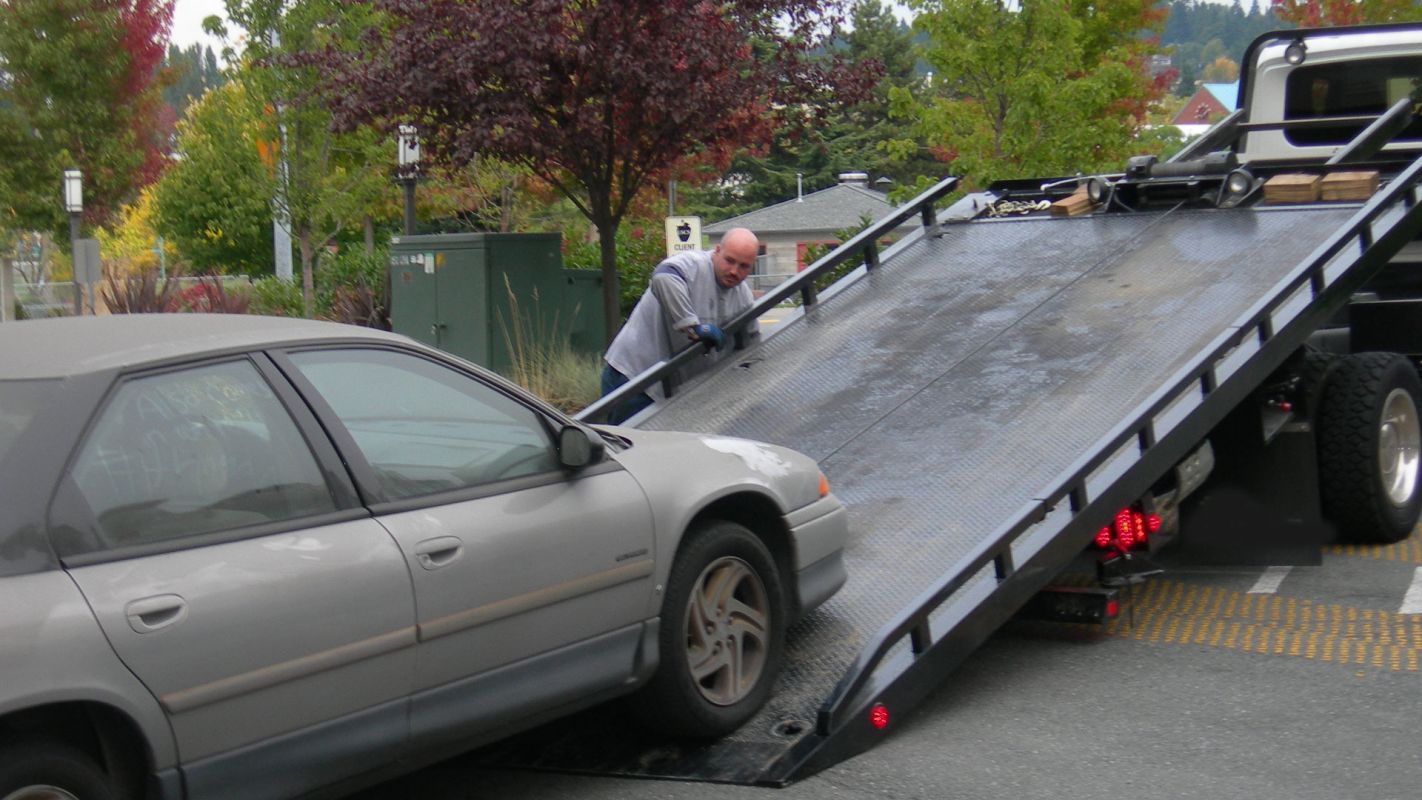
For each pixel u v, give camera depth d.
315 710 4.04
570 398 13.51
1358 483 7.64
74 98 27.00
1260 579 7.46
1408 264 9.66
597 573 4.82
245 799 3.89
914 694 5.40
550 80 13.02
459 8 12.82
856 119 62.06
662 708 5.12
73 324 4.32
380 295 18.16
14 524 3.56
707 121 13.47
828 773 5.04
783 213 56.06
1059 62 17.05
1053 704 5.71
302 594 3.99
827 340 8.23
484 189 25.05
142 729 3.64
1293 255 7.69
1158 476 6.42
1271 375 7.43
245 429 4.12
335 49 15.14
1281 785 4.81
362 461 4.34
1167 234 8.41
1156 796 4.76
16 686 3.38
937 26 17.41
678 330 8.23
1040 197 9.52
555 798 5.00
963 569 5.50
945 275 8.69
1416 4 20.20
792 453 5.90
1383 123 9.14
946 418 7.05
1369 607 6.84
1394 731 5.25
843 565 5.90
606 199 13.88
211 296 18.77
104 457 3.80
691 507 5.16
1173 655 6.27
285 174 23.36
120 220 32.56
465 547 4.43
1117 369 7.04
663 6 12.55
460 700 4.44
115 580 3.66
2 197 26.75
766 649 5.43
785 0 13.85
